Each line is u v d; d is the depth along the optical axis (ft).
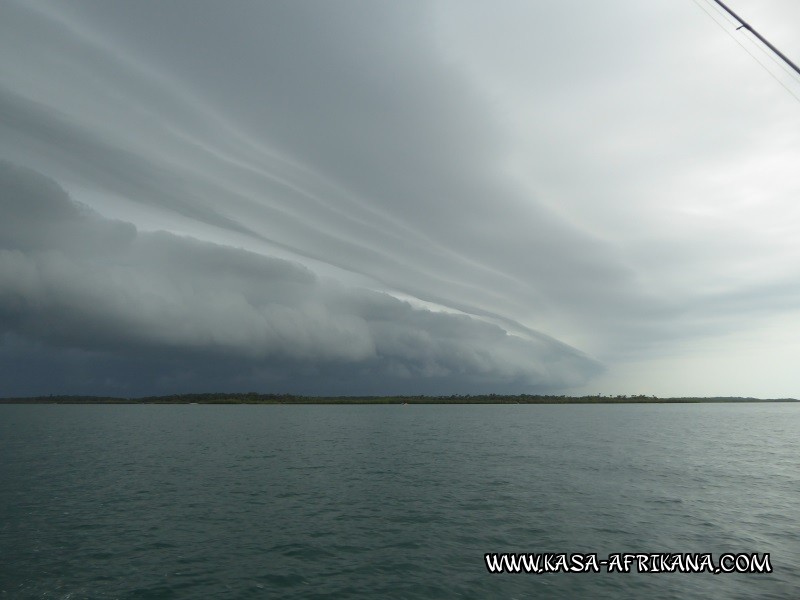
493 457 205.67
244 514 107.76
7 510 111.04
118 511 110.11
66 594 65.92
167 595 65.72
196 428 402.31
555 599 64.39
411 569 75.20
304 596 65.57
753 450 230.89
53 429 382.42
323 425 449.06
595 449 235.81
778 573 73.61
